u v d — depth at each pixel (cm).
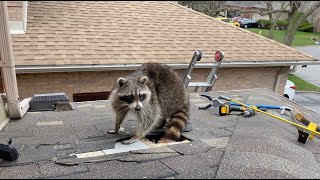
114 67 762
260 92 667
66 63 716
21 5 781
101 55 780
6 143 286
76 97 783
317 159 286
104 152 279
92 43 823
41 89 743
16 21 790
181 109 353
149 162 251
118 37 885
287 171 228
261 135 317
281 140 305
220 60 675
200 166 242
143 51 841
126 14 1033
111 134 340
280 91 1044
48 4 952
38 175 230
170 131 320
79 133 341
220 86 945
